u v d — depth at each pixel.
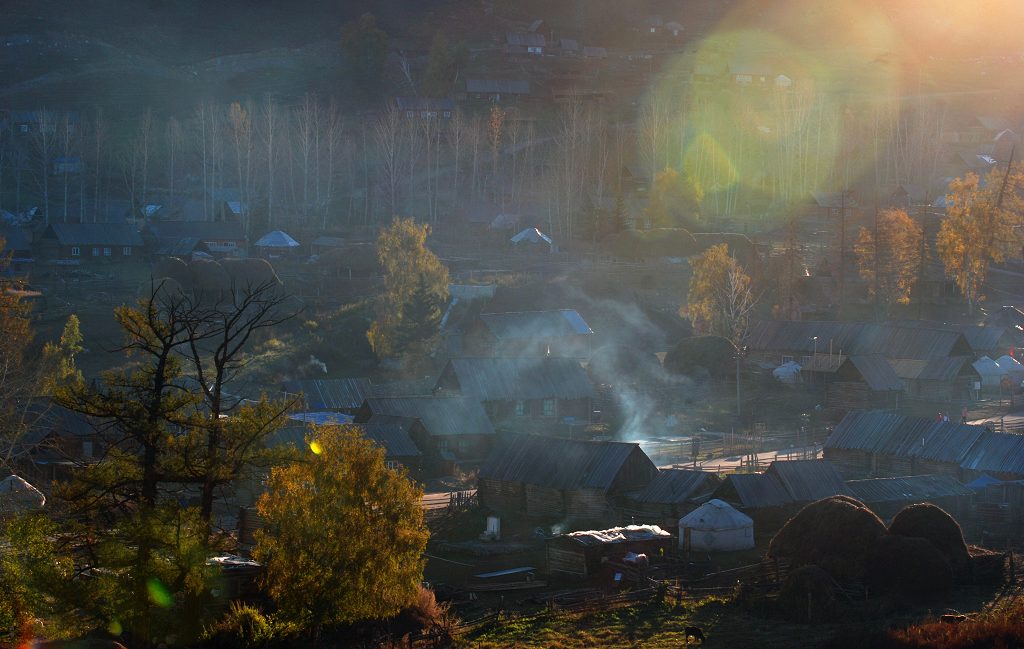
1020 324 138.38
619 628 52.81
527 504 80.19
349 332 131.62
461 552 70.50
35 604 41.72
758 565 61.69
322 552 47.03
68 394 44.59
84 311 136.50
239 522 67.25
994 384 117.38
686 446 100.25
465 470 93.62
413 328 126.69
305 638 49.81
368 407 98.50
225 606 51.06
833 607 53.47
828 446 89.75
